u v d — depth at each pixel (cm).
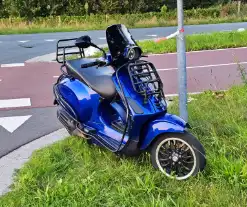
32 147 574
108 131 488
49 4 3569
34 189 436
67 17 3225
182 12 512
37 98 846
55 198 411
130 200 405
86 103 508
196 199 404
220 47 1452
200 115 629
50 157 509
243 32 1722
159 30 2497
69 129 534
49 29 2758
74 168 482
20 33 2512
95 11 3681
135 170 462
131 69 455
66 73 570
